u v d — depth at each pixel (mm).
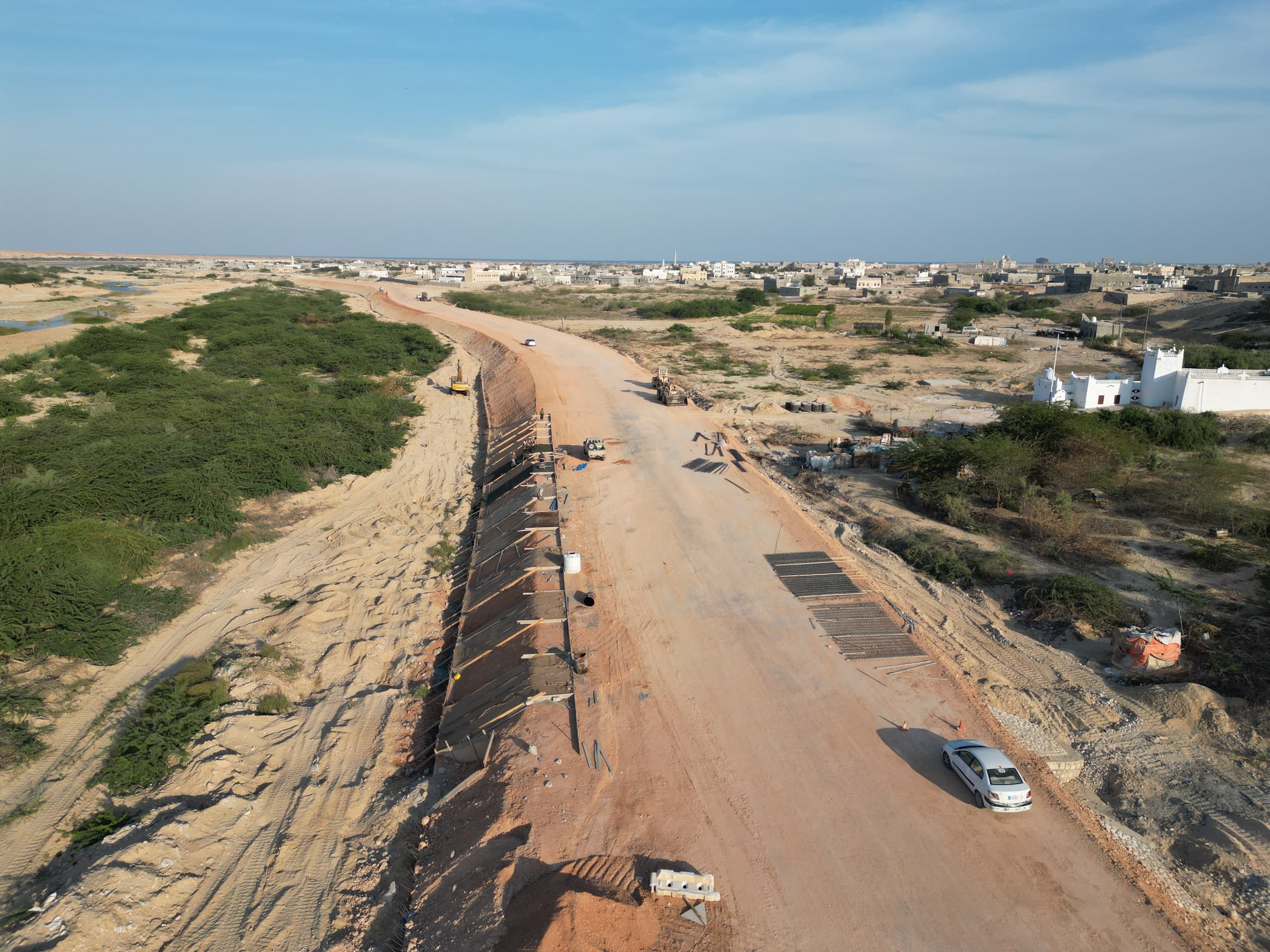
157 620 26266
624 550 30172
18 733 19781
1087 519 32438
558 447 44031
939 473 37125
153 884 15203
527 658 22172
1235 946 13312
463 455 48469
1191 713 19562
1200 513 33062
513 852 15180
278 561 31969
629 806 16656
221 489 36000
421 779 18703
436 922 14164
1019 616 25375
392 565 31562
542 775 17594
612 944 12914
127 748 19219
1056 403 47938
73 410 47844
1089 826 15969
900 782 17359
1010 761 16891
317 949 14062
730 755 18359
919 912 13977
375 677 23688
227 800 17766
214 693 21562
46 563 25906
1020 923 13711
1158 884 14594
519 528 32094
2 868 15977
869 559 29859
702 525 32750
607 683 21281
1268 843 15445
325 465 42938
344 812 17734
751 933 13570
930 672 21719
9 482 33219
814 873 14875
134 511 32938
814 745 18688
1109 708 20203
